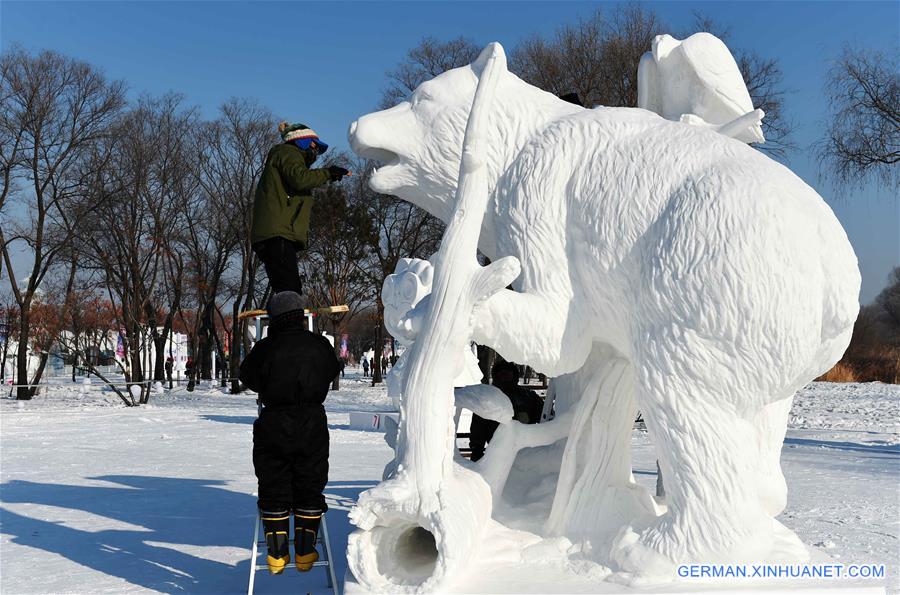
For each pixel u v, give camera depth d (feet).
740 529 11.94
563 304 13.43
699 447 11.94
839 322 11.84
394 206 115.85
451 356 12.86
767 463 13.17
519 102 15.03
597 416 14.02
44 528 21.21
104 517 22.75
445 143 15.31
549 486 15.08
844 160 79.61
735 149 13.01
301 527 14.21
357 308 129.49
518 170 14.23
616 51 82.23
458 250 12.95
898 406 74.90
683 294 11.88
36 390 102.12
